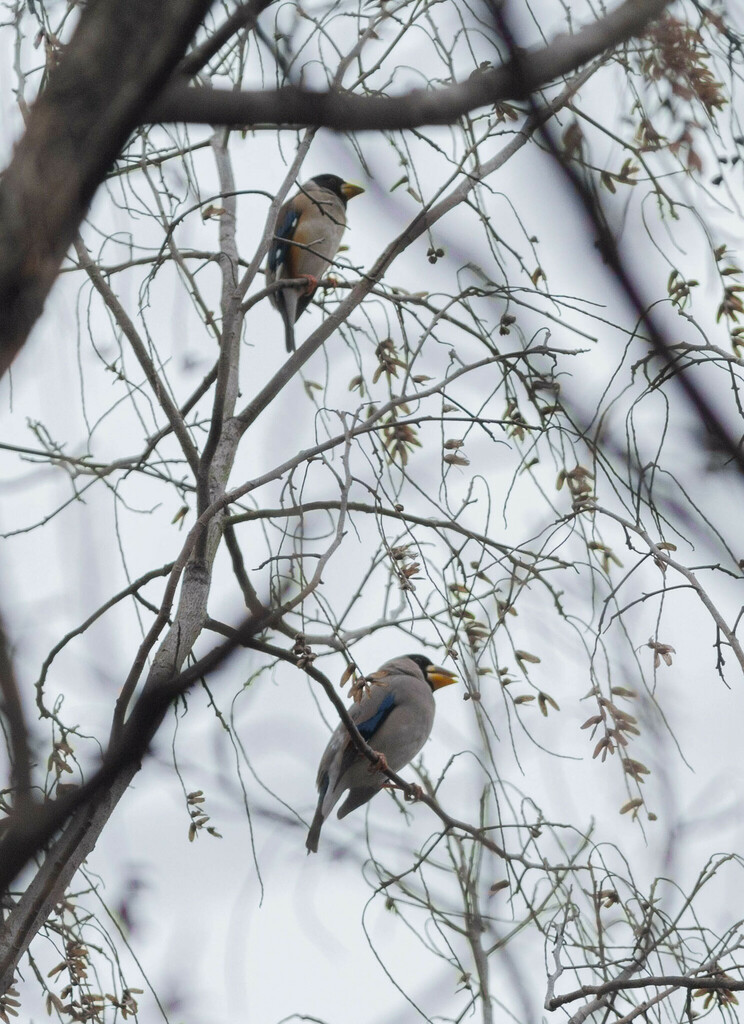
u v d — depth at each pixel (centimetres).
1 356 441
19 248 443
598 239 536
